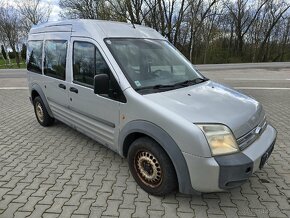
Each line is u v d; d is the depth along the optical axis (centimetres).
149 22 3309
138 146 335
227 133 285
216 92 362
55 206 321
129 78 350
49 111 554
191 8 3297
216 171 275
